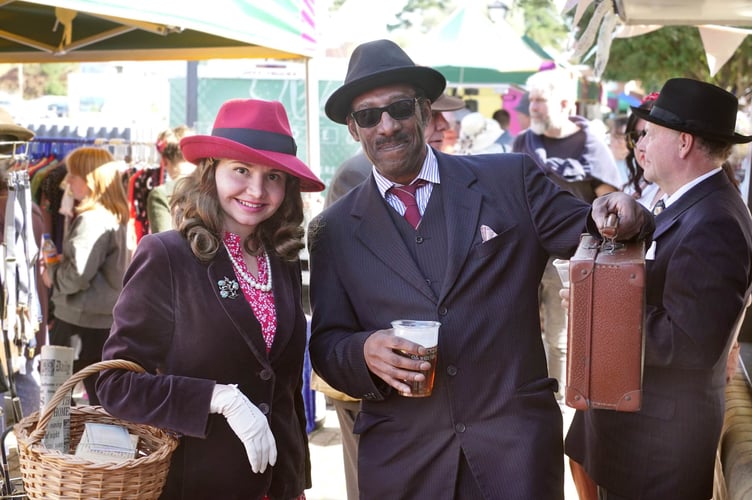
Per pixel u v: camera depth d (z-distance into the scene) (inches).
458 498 90.9
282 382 90.8
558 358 227.3
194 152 86.7
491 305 91.2
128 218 191.6
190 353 84.4
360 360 89.3
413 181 95.7
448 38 399.2
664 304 95.6
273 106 90.0
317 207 226.2
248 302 87.1
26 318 134.1
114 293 187.6
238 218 88.0
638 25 157.2
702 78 510.9
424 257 93.1
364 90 92.2
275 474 89.4
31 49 241.0
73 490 76.1
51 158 274.8
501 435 89.4
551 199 94.7
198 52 226.7
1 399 153.7
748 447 98.0
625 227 77.7
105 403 82.4
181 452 85.7
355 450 128.7
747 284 95.6
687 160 101.4
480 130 327.3
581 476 122.7
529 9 1031.6
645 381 100.8
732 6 135.0
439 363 90.2
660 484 100.6
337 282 97.8
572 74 225.0
